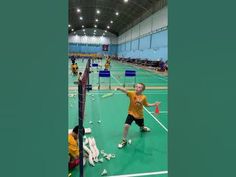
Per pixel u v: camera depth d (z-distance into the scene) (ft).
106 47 146.10
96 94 32.24
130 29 129.59
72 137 12.14
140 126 17.03
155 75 57.47
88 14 131.03
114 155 13.53
